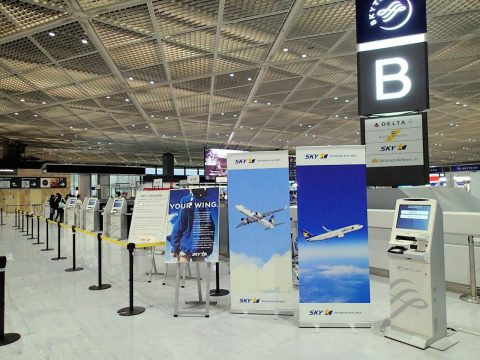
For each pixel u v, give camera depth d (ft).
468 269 13.75
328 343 10.01
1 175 80.48
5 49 21.90
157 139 56.90
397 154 13.66
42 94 31.17
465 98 37.60
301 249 11.53
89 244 30.73
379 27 13.50
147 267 20.99
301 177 11.77
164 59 24.32
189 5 17.63
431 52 25.03
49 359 9.46
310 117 44.57
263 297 12.60
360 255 11.36
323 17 19.25
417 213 10.13
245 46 22.77
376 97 13.55
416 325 9.77
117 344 10.27
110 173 66.80
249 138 59.52
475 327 10.67
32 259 24.06
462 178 86.79
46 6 17.12
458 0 18.17
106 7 17.43
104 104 35.06
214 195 13.58
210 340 10.40
